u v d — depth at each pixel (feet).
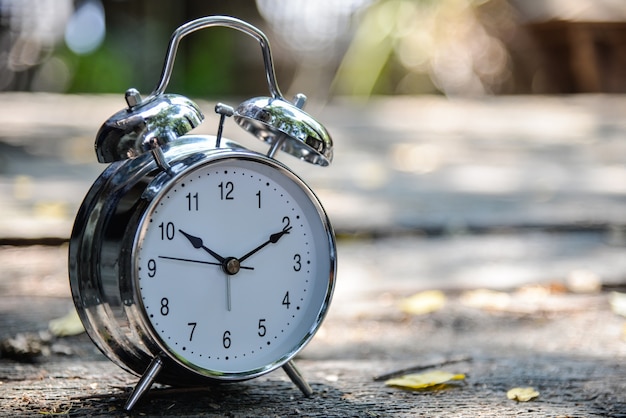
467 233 13.44
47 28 38.22
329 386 6.40
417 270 11.04
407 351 7.78
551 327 8.57
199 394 6.06
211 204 5.56
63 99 33.65
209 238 5.56
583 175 19.20
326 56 38.11
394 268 11.17
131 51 40.16
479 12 36.88
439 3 36.70
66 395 6.02
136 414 5.57
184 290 5.49
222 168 5.58
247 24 5.90
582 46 32.99
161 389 6.07
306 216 5.89
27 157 20.52
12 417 5.51
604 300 9.64
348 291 9.98
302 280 5.89
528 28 35.09
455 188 17.48
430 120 28.43
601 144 23.68
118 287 5.37
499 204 15.51
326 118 28.96
